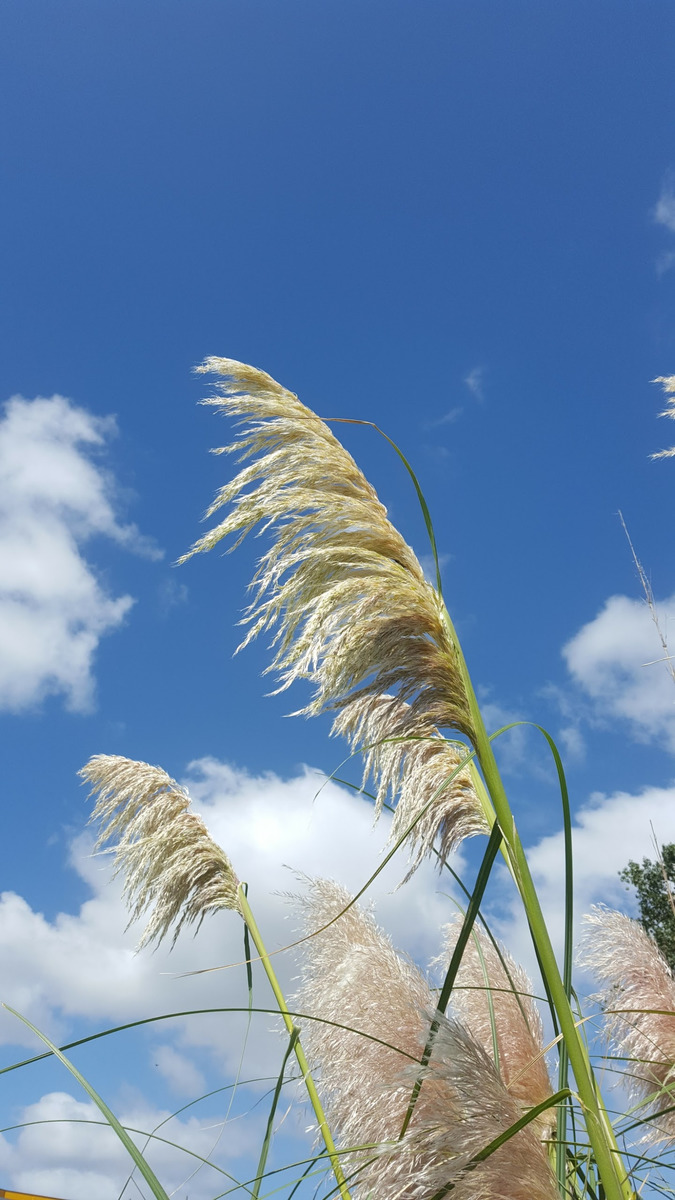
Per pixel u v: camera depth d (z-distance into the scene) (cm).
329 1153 186
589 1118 170
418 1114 181
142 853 457
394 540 237
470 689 208
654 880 623
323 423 256
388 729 230
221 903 434
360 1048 217
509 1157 162
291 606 239
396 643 212
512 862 198
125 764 480
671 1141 229
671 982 267
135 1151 190
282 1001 346
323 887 305
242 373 261
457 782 280
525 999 248
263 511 239
